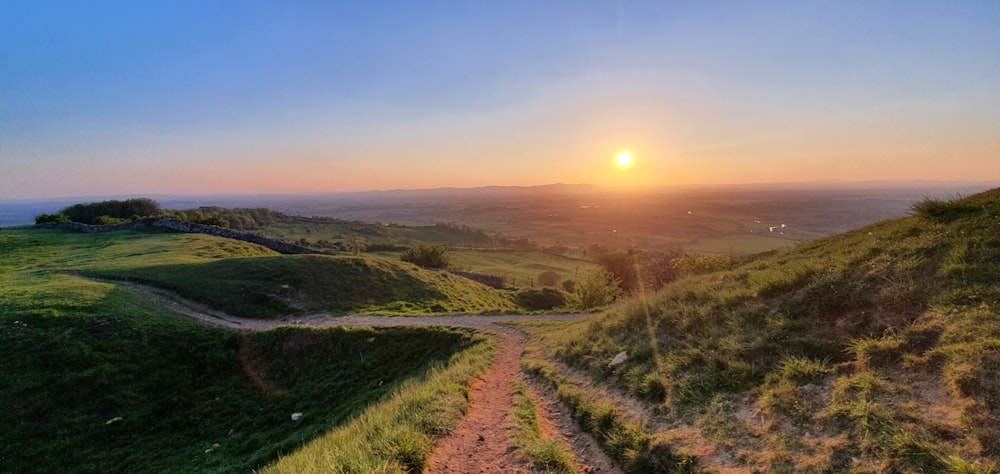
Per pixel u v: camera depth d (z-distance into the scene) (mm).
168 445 16516
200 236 52000
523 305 48156
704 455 6422
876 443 5363
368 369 21609
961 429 5051
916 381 6129
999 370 5469
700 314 11344
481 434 8383
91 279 31781
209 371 21281
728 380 8133
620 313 15133
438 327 24672
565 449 7984
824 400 6578
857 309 8547
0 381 17406
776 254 19047
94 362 19438
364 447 6996
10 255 42844
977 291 7348
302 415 18125
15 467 14633
